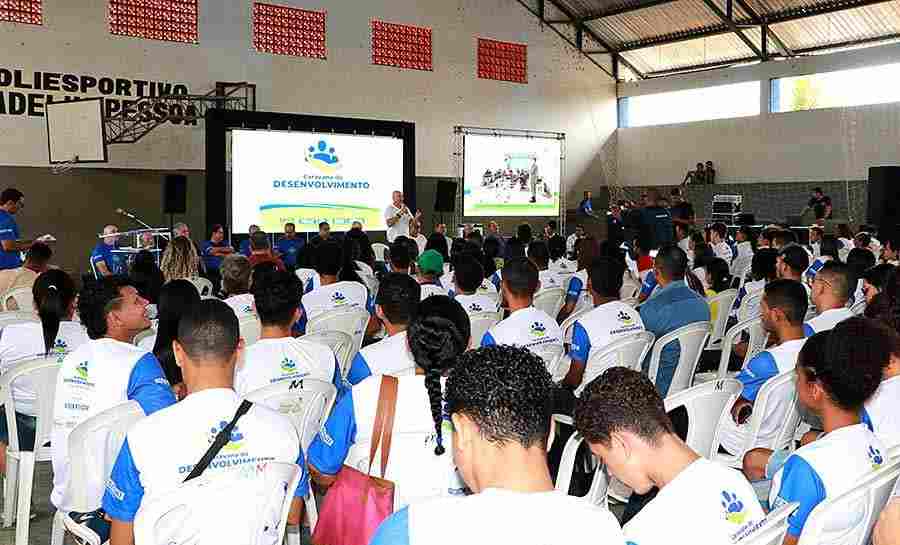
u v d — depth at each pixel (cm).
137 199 1373
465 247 696
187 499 179
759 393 307
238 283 498
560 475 259
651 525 154
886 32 1537
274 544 194
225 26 1452
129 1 1348
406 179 1473
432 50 1723
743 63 1786
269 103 1510
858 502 178
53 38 1280
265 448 195
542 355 358
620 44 1938
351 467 219
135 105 1341
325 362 305
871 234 1066
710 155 1842
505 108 1834
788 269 511
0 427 353
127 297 286
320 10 1569
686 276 561
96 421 248
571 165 1956
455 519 118
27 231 1275
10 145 1255
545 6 1892
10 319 447
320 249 501
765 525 157
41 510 374
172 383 301
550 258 817
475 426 122
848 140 1606
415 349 213
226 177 1278
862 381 191
